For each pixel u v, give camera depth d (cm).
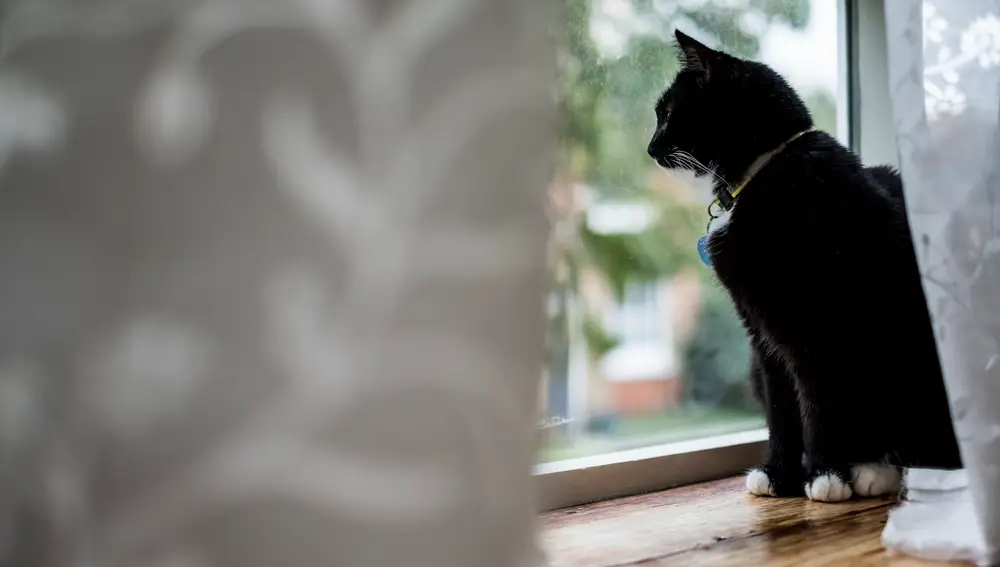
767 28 158
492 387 50
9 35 45
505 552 50
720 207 133
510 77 52
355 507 46
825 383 118
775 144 127
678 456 122
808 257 117
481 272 50
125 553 44
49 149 45
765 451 132
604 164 145
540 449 54
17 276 44
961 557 81
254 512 44
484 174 51
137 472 44
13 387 44
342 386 46
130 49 45
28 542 44
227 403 45
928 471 98
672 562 83
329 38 47
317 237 47
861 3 152
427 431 48
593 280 148
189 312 45
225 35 46
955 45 87
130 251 44
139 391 44
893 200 127
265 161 46
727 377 160
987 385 83
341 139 47
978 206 86
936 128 86
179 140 45
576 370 131
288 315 46
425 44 49
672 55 150
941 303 84
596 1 134
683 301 162
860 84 153
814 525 98
